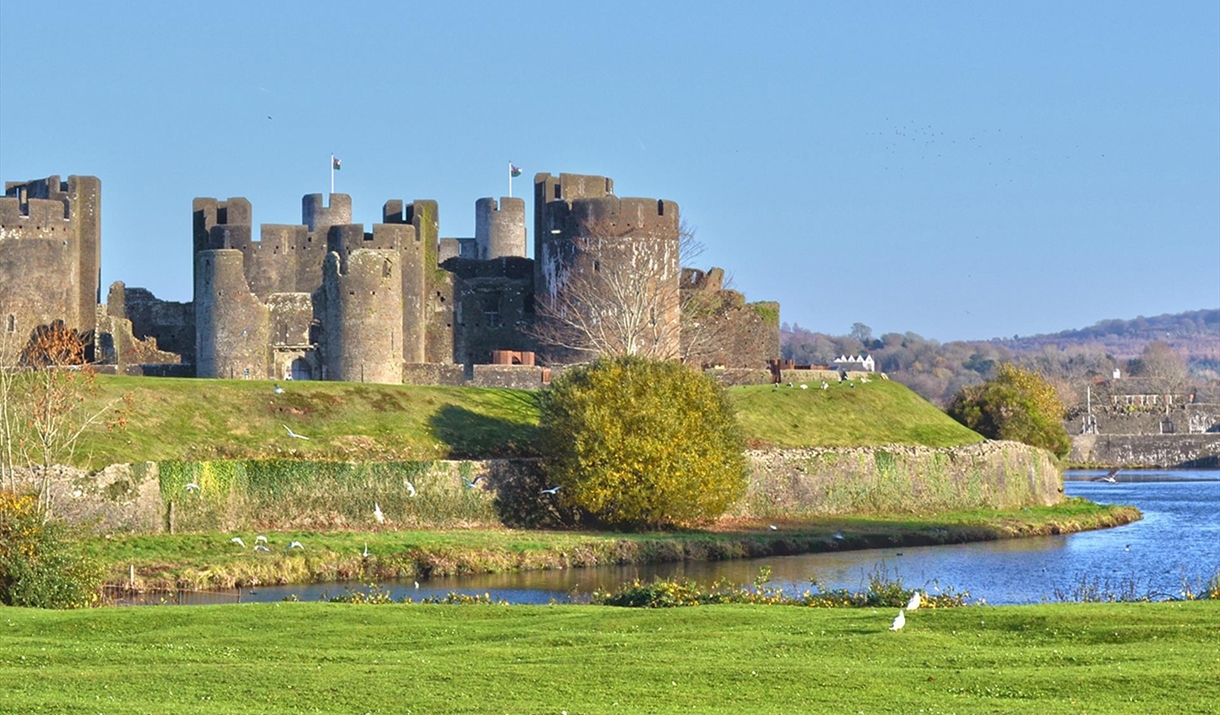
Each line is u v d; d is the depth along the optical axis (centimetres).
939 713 12219
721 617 16838
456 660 14538
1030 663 14100
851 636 15425
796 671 13775
